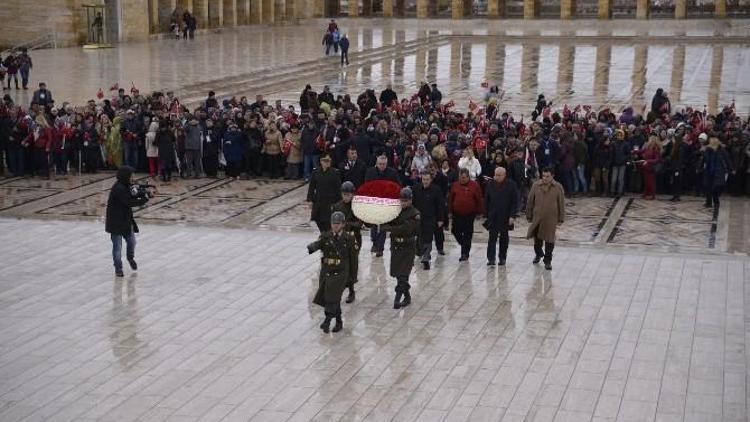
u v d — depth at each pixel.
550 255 23.97
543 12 109.44
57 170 34.94
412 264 21.23
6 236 26.81
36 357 18.58
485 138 30.38
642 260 24.77
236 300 21.75
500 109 46.44
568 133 31.59
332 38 67.56
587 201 31.27
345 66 63.28
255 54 67.81
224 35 84.19
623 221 28.69
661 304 21.45
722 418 15.91
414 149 29.25
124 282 22.94
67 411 16.33
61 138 34.41
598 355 18.58
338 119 34.09
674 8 104.00
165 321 20.44
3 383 17.42
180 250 25.56
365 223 21.16
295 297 21.95
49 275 23.47
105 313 20.91
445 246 26.38
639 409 16.25
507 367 18.03
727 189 32.00
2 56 65.38
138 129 34.69
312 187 24.75
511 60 67.31
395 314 20.89
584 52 72.56
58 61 60.72
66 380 17.55
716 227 28.00
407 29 93.50
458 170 26.94
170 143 33.56
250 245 26.05
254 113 34.62
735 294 22.11
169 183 33.59
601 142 31.70
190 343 19.27
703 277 23.34
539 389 17.06
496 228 24.03
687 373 17.72
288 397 16.80
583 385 17.23
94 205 30.27
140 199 23.41
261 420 15.94
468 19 97.19
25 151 34.31
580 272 23.78
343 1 119.50
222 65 60.22
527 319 20.55
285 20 98.94
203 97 48.66
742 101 48.75
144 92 47.69
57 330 19.94
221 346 19.09
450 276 23.53
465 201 24.20
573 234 27.27
